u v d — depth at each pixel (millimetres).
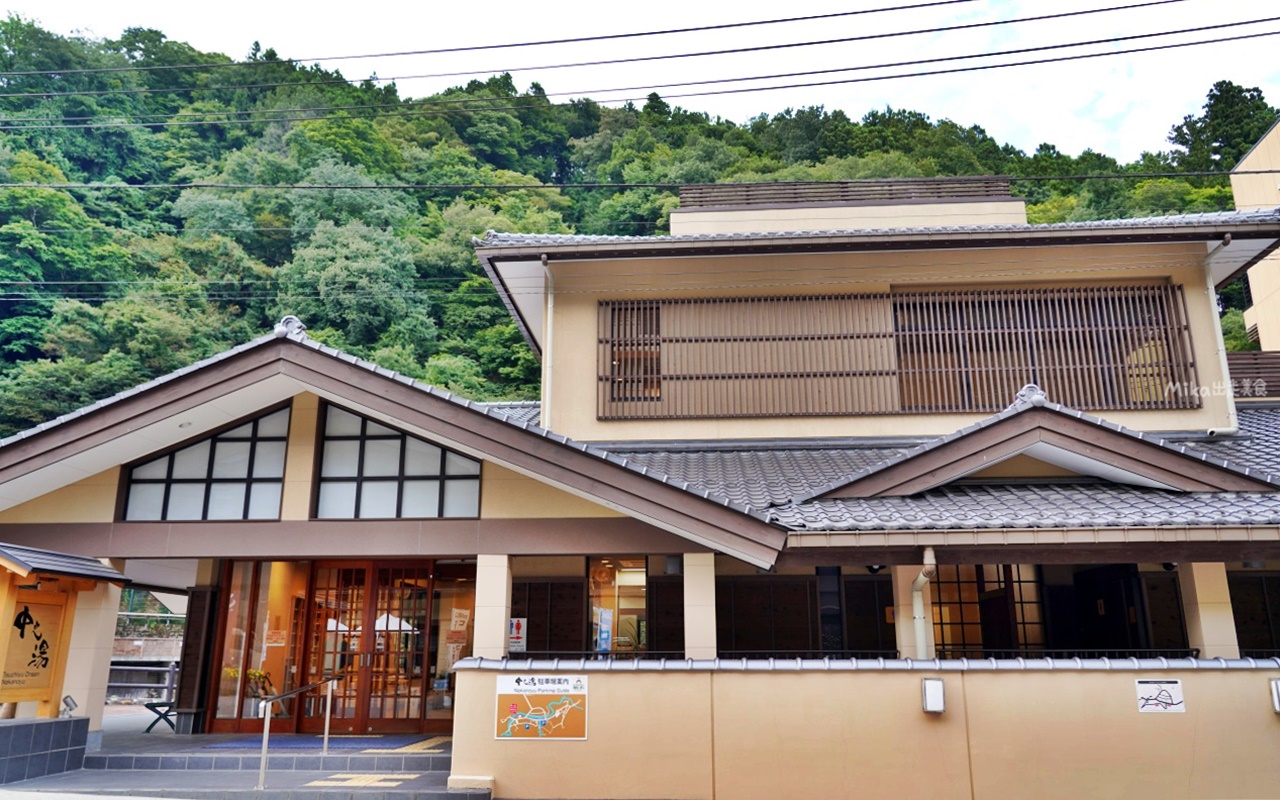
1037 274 11828
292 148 45125
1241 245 11609
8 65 48094
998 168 48344
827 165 47219
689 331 12000
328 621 11367
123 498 9875
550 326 12133
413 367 36844
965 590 11477
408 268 40750
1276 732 7207
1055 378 11531
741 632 10586
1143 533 7832
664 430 11727
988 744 7270
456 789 7270
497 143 54125
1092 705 7305
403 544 9453
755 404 11695
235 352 9047
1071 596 11188
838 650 10469
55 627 8992
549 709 7539
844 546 8070
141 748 9320
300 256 40188
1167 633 10148
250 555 9609
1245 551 8055
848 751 7305
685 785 7320
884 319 11805
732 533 8227
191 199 42656
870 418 11562
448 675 11070
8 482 9078
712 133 53812
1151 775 7160
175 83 52062
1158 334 11578
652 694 7516
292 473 9844
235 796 7266
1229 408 11328
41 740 8148
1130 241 11484
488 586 9211
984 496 8984
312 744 9719
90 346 35531
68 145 44781
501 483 9531
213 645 11469
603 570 11062
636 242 11711
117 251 39344
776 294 12039
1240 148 43344
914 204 13297
